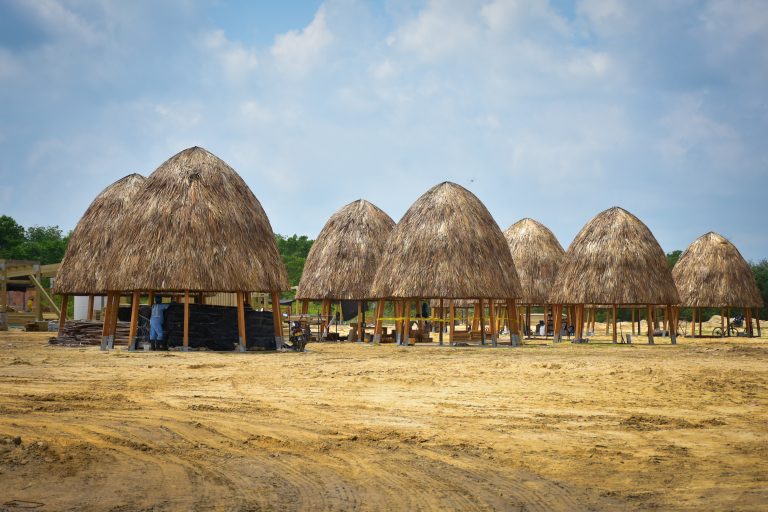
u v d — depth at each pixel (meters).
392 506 6.55
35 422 10.57
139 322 27.73
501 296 30.50
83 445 8.98
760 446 9.10
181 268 24.94
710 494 6.88
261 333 27.42
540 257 44.72
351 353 25.45
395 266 30.78
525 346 31.36
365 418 11.10
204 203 25.73
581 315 34.69
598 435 9.80
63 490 7.05
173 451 8.74
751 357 22.67
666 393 13.92
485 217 31.50
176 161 26.61
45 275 44.12
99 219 31.84
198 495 6.88
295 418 11.09
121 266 25.31
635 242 33.38
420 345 32.06
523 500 6.73
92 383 15.48
